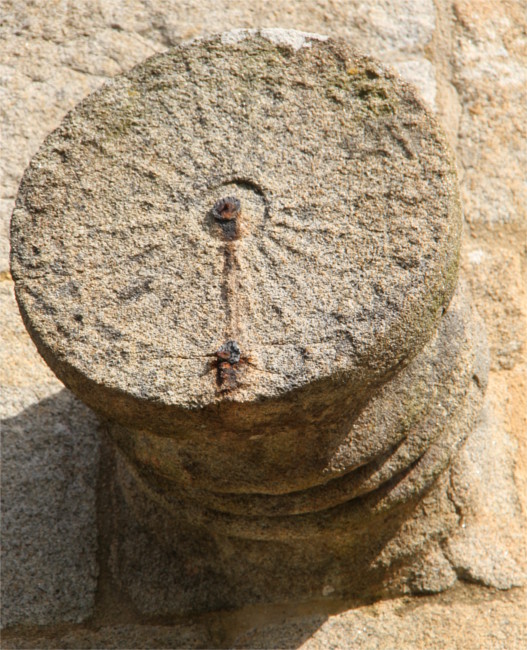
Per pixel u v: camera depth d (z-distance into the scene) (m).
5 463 2.00
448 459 1.88
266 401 1.71
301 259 1.76
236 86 1.82
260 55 1.83
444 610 1.96
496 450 2.04
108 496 2.00
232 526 1.86
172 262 1.76
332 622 1.94
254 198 1.78
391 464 1.83
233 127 1.80
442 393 1.84
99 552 1.98
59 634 1.94
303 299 1.75
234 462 1.79
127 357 1.73
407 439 1.84
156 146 1.80
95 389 1.73
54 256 1.76
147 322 1.74
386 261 1.76
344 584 1.95
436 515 1.96
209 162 1.79
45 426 2.02
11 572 1.96
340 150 1.79
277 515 1.84
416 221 1.77
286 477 1.79
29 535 1.98
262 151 1.80
